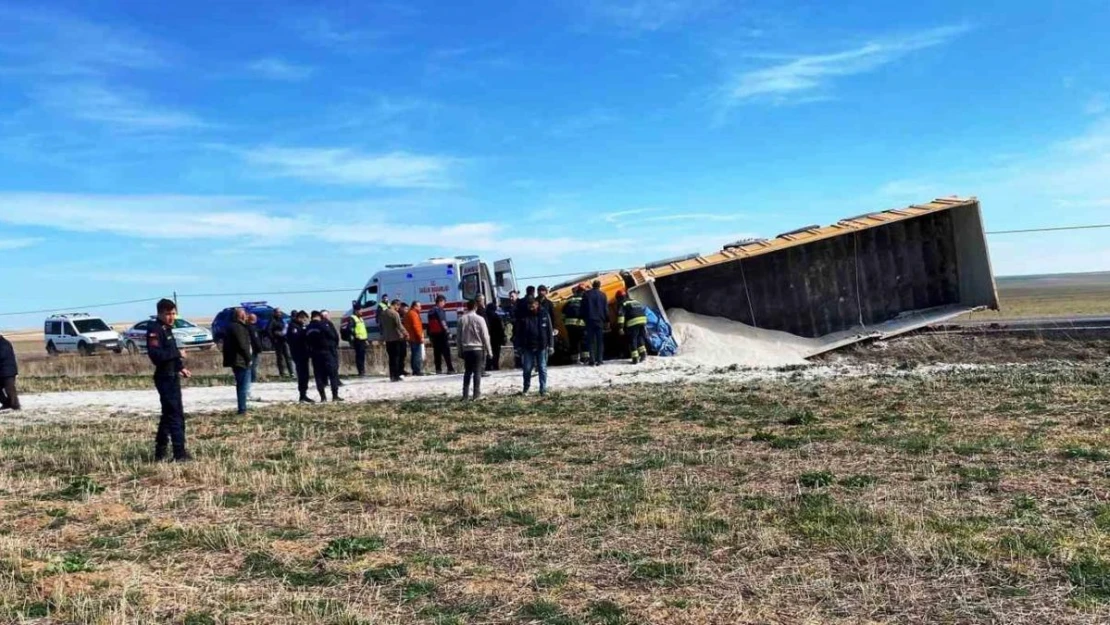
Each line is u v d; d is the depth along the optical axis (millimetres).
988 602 4750
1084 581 4977
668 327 20672
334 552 6109
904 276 23094
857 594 4984
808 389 14383
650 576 5438
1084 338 21109
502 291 28641
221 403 16828
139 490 8516
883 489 7297
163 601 5219
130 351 36719
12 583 5531
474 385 15250
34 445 11594
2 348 16844
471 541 6375
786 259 22328
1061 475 7504
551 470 8859
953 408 11594
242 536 6625
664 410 12805
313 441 11344
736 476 8133
